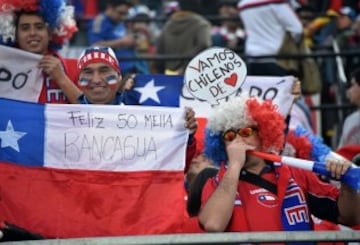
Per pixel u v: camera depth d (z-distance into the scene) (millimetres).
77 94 20172
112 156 17453
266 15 31000
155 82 21391
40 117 17453
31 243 14734
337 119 31797
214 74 19141
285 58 29641
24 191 17203
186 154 18031
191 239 14609
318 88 30344
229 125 17109
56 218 17141
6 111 17391
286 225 16781
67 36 20781
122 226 17172
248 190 16953
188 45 31906
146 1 44281
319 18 36875
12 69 20406
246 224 16734
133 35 36688
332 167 16625
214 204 16562
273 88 21719
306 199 17172
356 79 25453
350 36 37188
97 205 17266
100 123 17531
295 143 21188
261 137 17062
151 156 17500
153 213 17266
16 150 17328
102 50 18938
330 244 16125
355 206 16938
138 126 17578
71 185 17312
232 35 37688
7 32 20312
